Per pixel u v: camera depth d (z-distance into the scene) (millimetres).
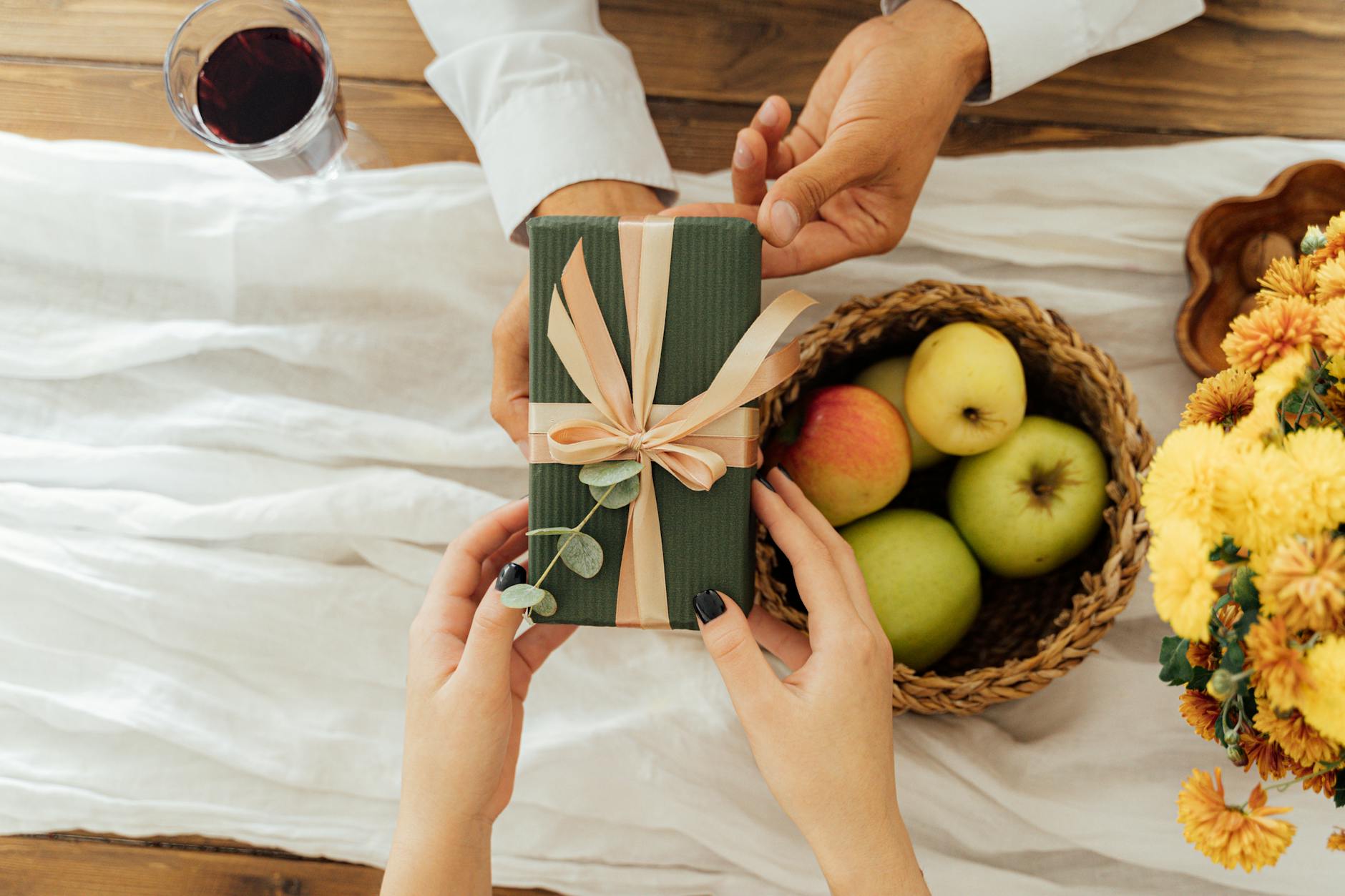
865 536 840
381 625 1001
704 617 619
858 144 755
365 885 1005
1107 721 936
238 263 1028
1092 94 1027
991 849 932
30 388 1052
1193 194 983
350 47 1059
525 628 971
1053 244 1000
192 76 922
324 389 1046
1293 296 531
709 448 625
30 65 1071
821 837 606
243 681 1007
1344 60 1008
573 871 957
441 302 1036
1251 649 436
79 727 991
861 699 612
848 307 841
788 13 1044
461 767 627
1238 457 445
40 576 1001
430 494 993
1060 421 922
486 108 938
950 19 840
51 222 1029
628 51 997
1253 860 473
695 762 950
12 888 1024
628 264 625
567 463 622
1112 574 781
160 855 1018
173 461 1023
